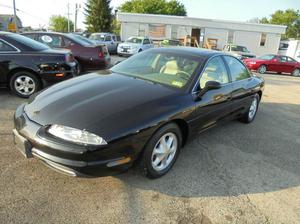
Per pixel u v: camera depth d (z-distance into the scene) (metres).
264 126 5.48
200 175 3.37
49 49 6.17
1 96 5.93
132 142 2.73
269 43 32.69
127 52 19.66
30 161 3.31
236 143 4.46
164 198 2.87
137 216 2.59
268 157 4.07
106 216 2.55
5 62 5.60
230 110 4.47
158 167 3.16
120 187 2.98
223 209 2.79
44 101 3.06
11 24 29.50
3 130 4.14
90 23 42.56
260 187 3.25
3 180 2.92
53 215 2.50
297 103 8.03
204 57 4.00
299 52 31.16
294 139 4.90
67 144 2.55
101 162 2.59
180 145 3.44
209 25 30.84
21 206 2.57
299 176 3.61
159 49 4.43
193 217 2.64
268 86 11.27
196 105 3.46
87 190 2.88
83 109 2.80
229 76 4.43
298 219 2.77
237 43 32.03
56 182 2.96
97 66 8.54
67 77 6.03
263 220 2.70
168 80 3.69
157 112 2.96
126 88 3.35
